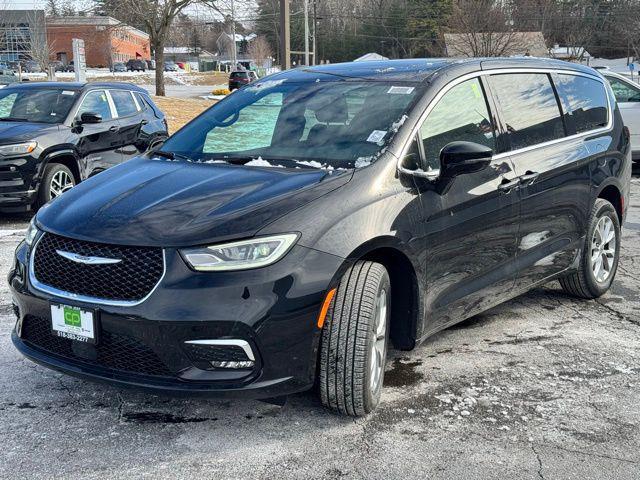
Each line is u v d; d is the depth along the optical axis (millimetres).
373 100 4180
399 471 3061
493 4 49531
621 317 5180
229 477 3000
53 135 8750
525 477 3029
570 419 3564
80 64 23547
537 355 4402
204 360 3135
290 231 3203
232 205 3352
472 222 4059
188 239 3139
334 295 3318
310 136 4066
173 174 3842
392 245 3506
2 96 9562
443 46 60469
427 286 3812
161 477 2988
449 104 4199
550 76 5180
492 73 4621
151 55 110938
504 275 4473
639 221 8836
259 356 3150
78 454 3164
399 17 88688
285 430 3404
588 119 5438
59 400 3691
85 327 3213
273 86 4750
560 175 4859
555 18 67688
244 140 4242
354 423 3480
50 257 3367
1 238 7641
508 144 4520
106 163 9625
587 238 5297
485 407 3676
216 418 3520
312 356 3254
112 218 3352
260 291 3100
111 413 3553
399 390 3855
